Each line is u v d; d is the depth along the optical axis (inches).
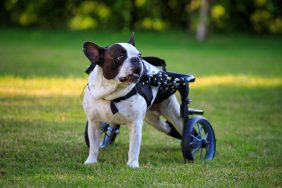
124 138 334.6
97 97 245.9
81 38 1162.0
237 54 989.2
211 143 293.9
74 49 959.0
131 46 239.8
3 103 435.5
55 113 403.9
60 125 360.2
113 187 223.3
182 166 265.6
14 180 229.5
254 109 463.8
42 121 370.9
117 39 1154.7
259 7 1353.3
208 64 814.5
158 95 272.5
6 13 1344.7
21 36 1161.4
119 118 251.6
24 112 400.5
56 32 1266.0
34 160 269.0
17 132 332.5
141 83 254.2
